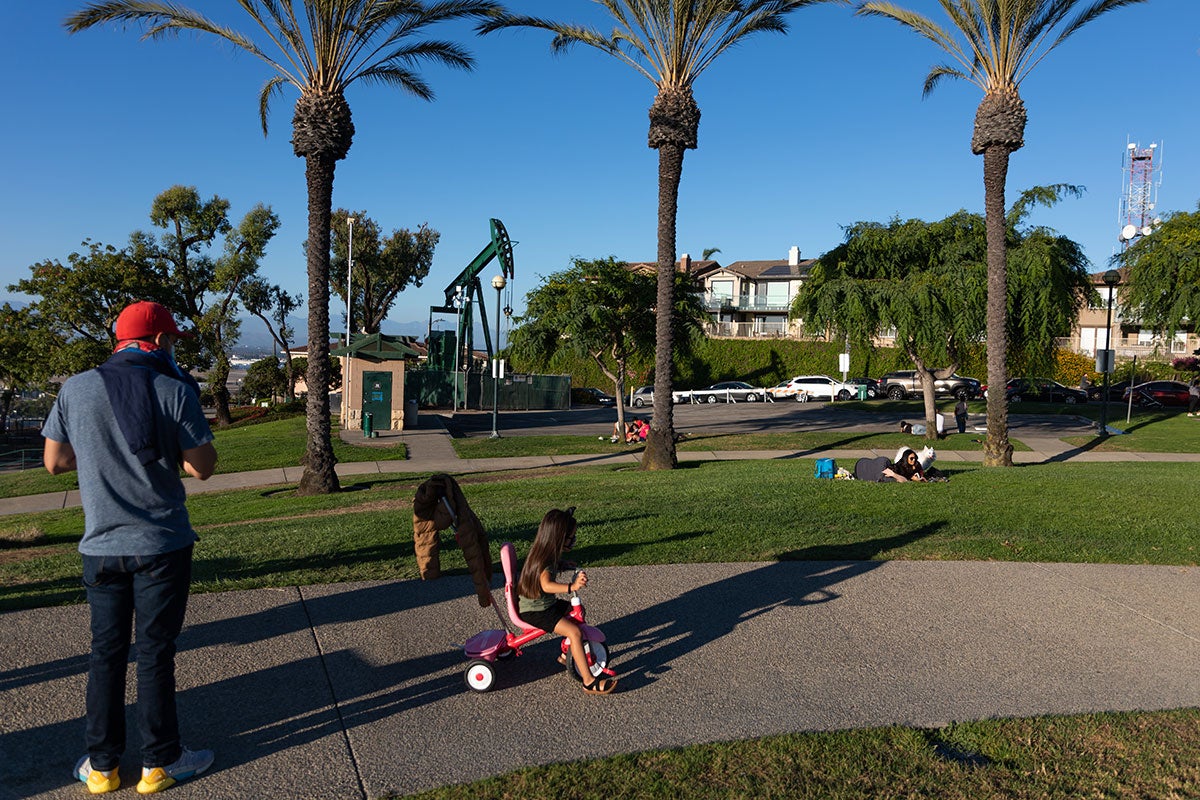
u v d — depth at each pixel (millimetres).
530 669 5160
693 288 27812
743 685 4926
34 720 4254
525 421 38500
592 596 6652
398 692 4754
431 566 5102
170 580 3578
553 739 4195
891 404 43812
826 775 3814
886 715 4520
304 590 6668
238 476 21562
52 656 5078
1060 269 25281
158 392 3525
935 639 5762
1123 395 47156
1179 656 5500
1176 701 4750
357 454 24812
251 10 15961
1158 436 28203
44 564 8195
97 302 41344
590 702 4668
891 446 26234
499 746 4113
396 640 5559
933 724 4422
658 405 19109
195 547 8648
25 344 42844
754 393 49844
